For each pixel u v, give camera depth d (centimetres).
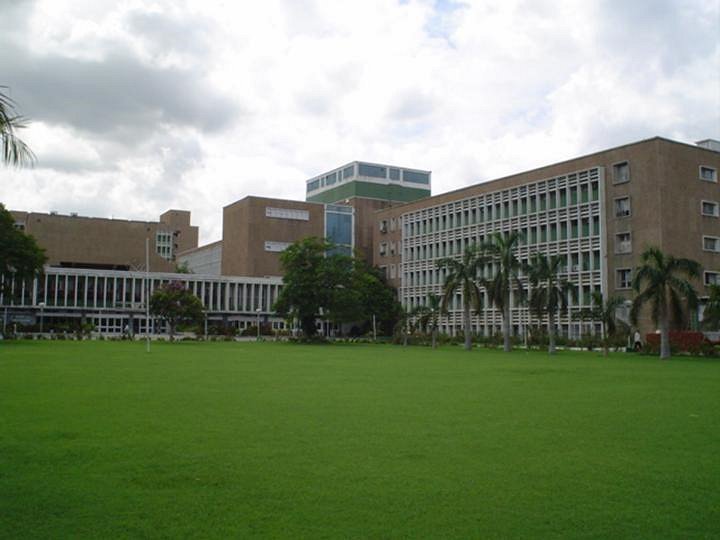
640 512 750
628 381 2431
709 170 6769
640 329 6256
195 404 1622
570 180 7294
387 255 10731
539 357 4538
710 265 6631
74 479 876
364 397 1809
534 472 930
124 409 1521
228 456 1018
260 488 838
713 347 4759
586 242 7031
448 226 9225
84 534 668
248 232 11419
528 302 5853
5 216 5950
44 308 9550
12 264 5991
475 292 6222
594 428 1295
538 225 7681
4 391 1884
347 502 780
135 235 12975
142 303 10175
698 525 707
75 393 1841
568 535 674
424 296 9644
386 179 12325
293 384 2177
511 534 676
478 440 1161
